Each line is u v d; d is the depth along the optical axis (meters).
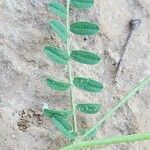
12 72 0.14
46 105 0.14
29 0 0.15
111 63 0.16
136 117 0.16
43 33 0.15
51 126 0.14
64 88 0.13
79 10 0.16
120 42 0.16
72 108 0.13
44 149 0.14
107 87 0.15
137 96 0.16
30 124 0.14
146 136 0.12
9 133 0.14
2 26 0.15
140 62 0.16
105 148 0.15
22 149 0.14
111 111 0.14
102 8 0.16
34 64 0.15
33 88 0.14
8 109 0.14
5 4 0.15
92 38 0.16
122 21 0.16
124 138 0.12
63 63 0.13
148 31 0.17
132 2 0.17
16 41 0.15
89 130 0.13
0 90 0.14
